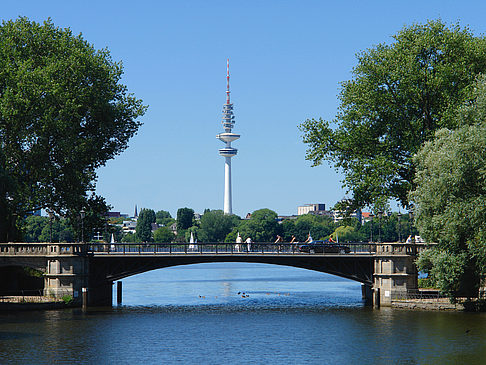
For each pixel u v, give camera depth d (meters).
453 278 72.69
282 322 72.19
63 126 85.69
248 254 85.38
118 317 75.19
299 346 58.59
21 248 82.00
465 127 69.44
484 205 66.56
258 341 61.06
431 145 76.69
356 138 88.81
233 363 52.22
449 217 69.19
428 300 79.00
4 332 64.56
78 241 95.19
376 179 84.25
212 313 79.94
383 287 82.50
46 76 86.00
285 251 87.88
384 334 63.16
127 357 54.22
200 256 85.12
